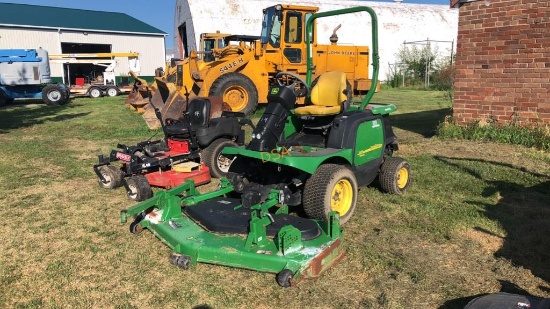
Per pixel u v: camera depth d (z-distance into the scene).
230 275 3.49
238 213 3.99
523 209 4.75
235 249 3.46
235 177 4.66
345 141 4.48
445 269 3.54
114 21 30.95
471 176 5.87
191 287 3.34
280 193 4.09
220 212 4.02
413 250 3.87
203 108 6.01
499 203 4.96
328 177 4.15
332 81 4.84
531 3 7.05
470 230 4.26
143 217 4.29
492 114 7.82
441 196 5.21
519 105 7.48
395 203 4.97
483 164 6.36
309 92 5.06
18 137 9.69
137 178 5.24
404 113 12.73
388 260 3.67
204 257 3.53
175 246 3.70
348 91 4.87
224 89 11.51
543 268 3.54
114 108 15.24
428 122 10.68
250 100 11.92
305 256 3.34
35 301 3.18
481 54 7.77
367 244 3.96
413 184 5.63
